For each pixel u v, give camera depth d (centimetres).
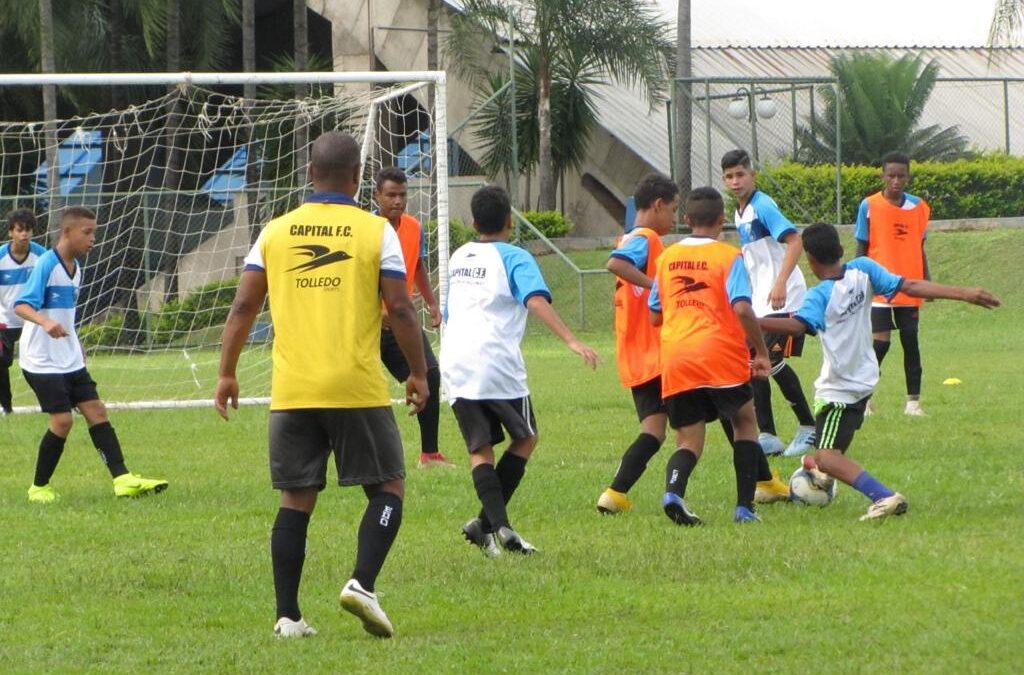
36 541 1172
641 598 916
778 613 865
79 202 4534
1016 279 4125
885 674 729
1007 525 1119
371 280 838
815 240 1170
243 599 953
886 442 1614
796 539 1088
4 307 2269
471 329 1106
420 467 1562
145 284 3850
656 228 1266
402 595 945
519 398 1103
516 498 1319
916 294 1173
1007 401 2019
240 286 856
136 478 1413
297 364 831
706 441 1702
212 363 3353
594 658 775
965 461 1459
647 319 1245
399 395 2416
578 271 4238
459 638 831
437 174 2142
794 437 1652
